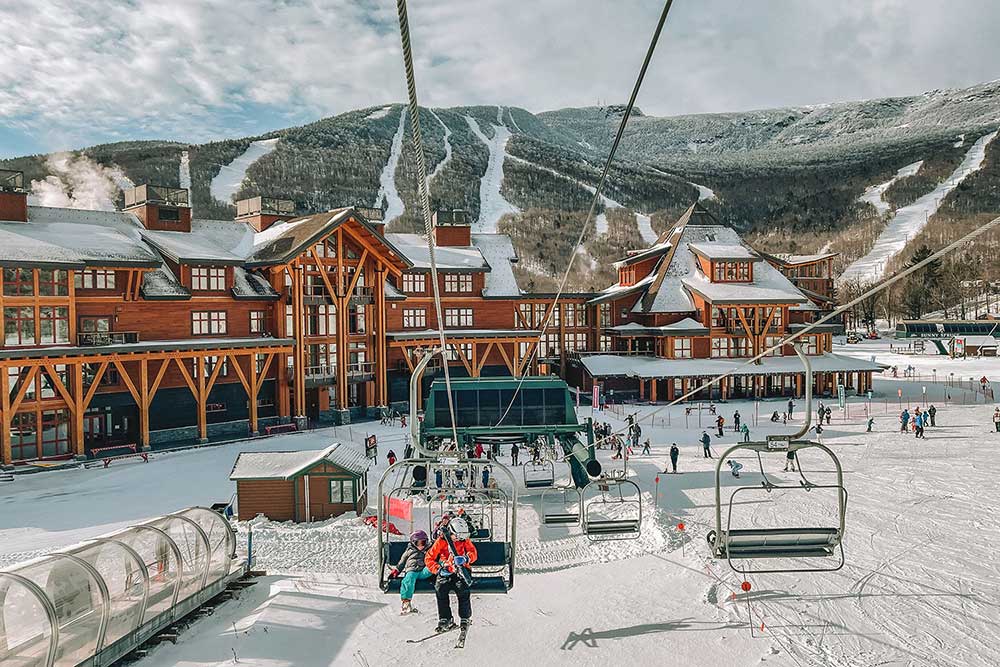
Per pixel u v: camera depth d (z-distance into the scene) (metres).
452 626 13.98
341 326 56.31
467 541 14.23
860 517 28.91
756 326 70.19
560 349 74.88
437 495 15.37
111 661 14.14
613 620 17.95
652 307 71.94
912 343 123.00
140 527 16.30
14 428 41.06
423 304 67.44
